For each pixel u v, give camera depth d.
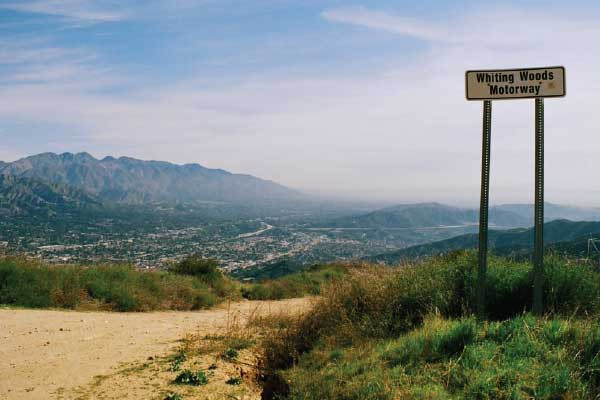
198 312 14.06
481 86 6.80
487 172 6.79
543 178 6.64
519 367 5.03
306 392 5.73
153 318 11.83
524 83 6.71
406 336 6.57
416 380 5.18
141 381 6.08
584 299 7.12
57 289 12.90
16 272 12.84
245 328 9.70
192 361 7.11
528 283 7.34
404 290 8.20
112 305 13.20
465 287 7.72
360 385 5.36
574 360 5.05
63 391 5.61
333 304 8.81
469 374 5.03
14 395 5.41
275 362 7.54
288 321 9.62
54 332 8.84
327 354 6.99
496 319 7.19
